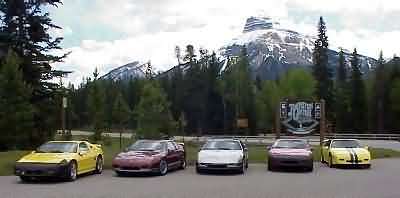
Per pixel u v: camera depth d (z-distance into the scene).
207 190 15.48
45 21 34.41
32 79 34.03
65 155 18.41
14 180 18.38
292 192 15.03
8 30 33.62
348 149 24.94
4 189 15.76
